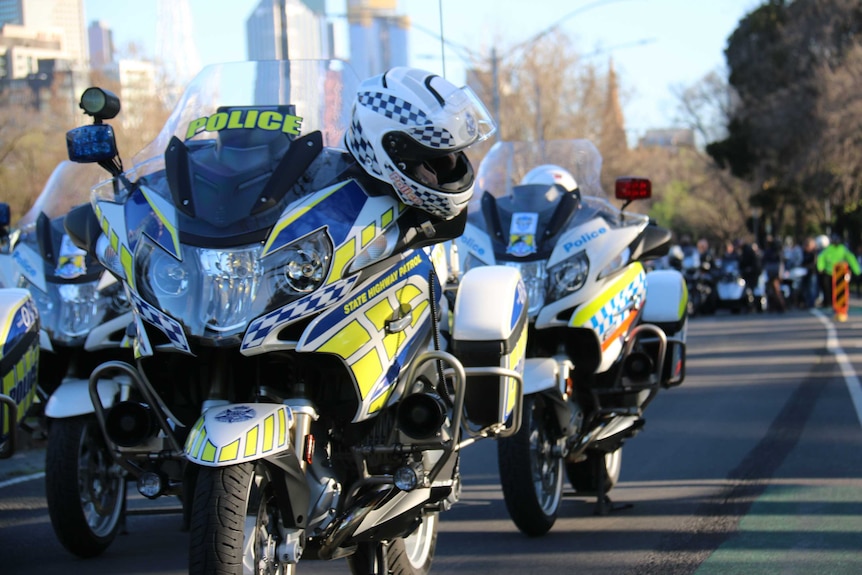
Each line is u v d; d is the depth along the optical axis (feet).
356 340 17.75
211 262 16.79
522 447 25.25
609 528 27.20
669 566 23.35
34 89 112.47
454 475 20.48
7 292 23.34
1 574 24.22
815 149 183.52
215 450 15.87
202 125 18.85
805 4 206.59
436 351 18.97
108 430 18.40
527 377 25.09
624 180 28.96
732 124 236.63
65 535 24.63
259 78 19.99
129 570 24.49
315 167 18.34
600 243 27.43
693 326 104.06
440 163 18.47
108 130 18.49
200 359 17.26
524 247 27.27
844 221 224.94
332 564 24.64
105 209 18.34
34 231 28.22
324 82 19.80
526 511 25.58
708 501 29.71
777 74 222.28
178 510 26.35
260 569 16.53
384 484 18.85
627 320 28.55
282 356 17.49
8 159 113.29
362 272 17.79
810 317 109.29
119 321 26.25
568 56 227.20
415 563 22.04
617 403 28.96
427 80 18.37
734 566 23.13
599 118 233.14
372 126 17.80
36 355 23.48
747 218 308.40
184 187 17.65
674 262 114.73
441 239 18.89
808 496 29.68
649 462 35.81
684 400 50.26
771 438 39.29
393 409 19.13
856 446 37.01
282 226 16.97
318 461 18.12
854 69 179.01
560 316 26.76
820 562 23.17
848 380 55.26
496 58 139.33
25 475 36.35
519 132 223.10
